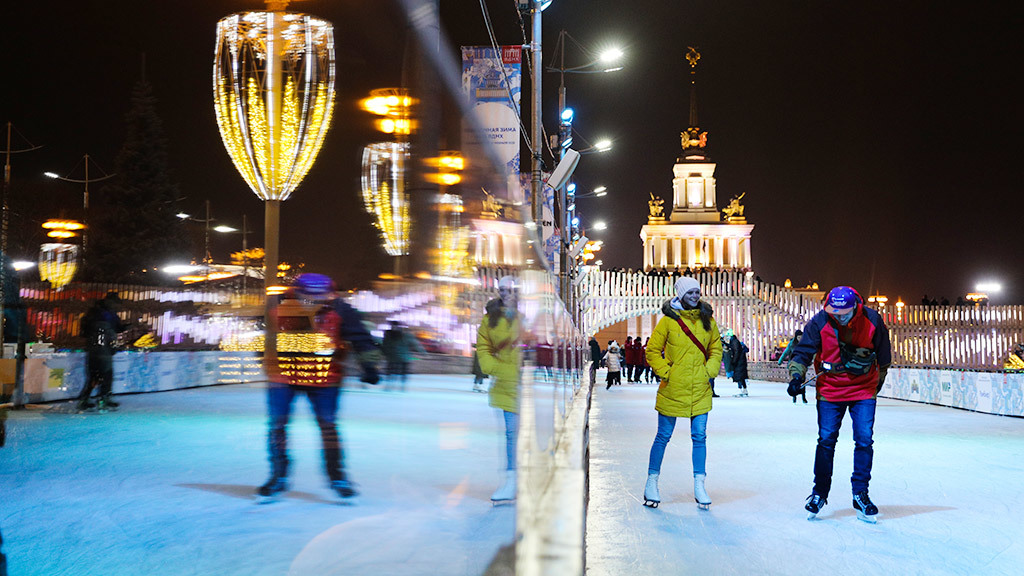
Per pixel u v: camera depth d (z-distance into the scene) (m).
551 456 4.07
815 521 6.61
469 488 2.01
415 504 1.74
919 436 13.13
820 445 6.78
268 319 1.60
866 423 6.67
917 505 7.31
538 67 17.66
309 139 1.62
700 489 7.23
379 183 1.73
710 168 112.81
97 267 1.68
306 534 1.55
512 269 2.92
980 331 39.50
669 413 7.21
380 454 1.67
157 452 1.60
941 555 5.52
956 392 19.84
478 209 2.45
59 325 1.70
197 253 1.66
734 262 108.44
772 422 15.69
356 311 1.63
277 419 1.58
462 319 2.13
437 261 1.96
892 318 41.06
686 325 7.24
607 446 11.72
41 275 1.60
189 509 1.51
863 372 6.62
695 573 5.03
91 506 1.46
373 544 1.65
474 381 2.17
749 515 6.84
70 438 1.80
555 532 2.93
